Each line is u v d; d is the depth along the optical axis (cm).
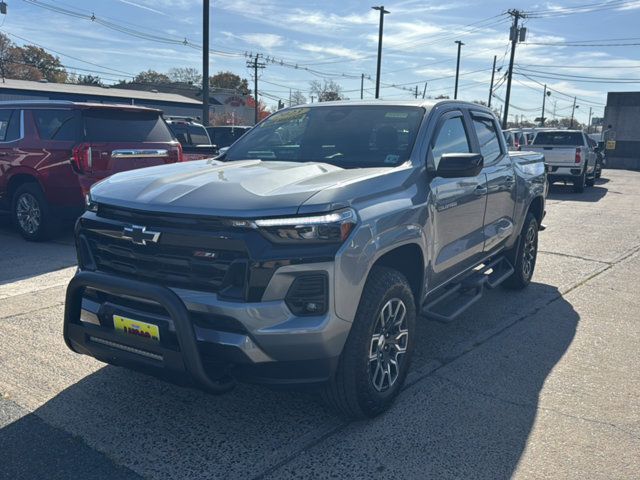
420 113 436
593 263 798
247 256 295
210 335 300
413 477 300
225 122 6297
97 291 336
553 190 1950
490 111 576
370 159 405
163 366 309
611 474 306
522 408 376
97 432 336
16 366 418
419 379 416
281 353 299
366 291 333
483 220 505
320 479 297
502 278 572
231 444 327
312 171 367
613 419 365
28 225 834
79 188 771
